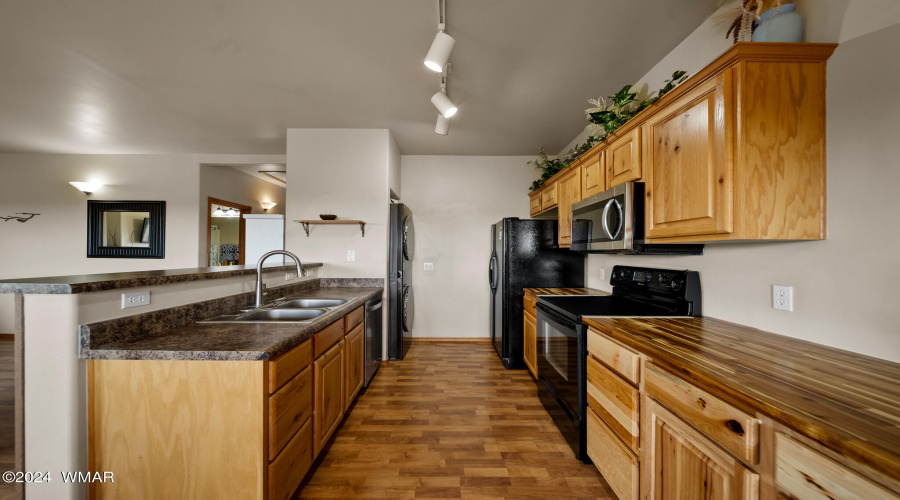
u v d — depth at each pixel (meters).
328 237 3.38
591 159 2.31
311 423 1.62
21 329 1.14
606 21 1.77
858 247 1.10
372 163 3.38
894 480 0.56
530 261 3.32
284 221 3.57
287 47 2.01
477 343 4.20
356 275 3.38
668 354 1.12
